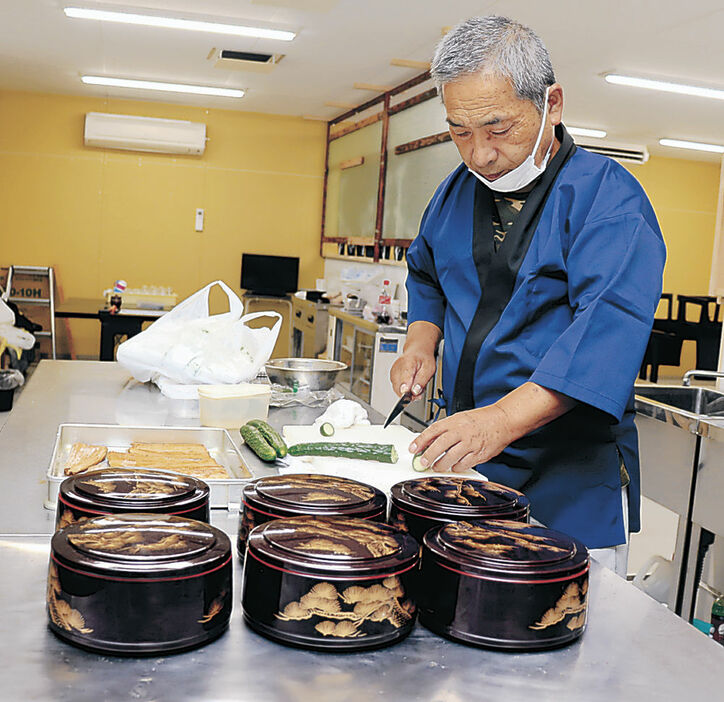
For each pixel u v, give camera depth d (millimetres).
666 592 2770
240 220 8578
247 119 8453
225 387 1829
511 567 726
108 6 4883
